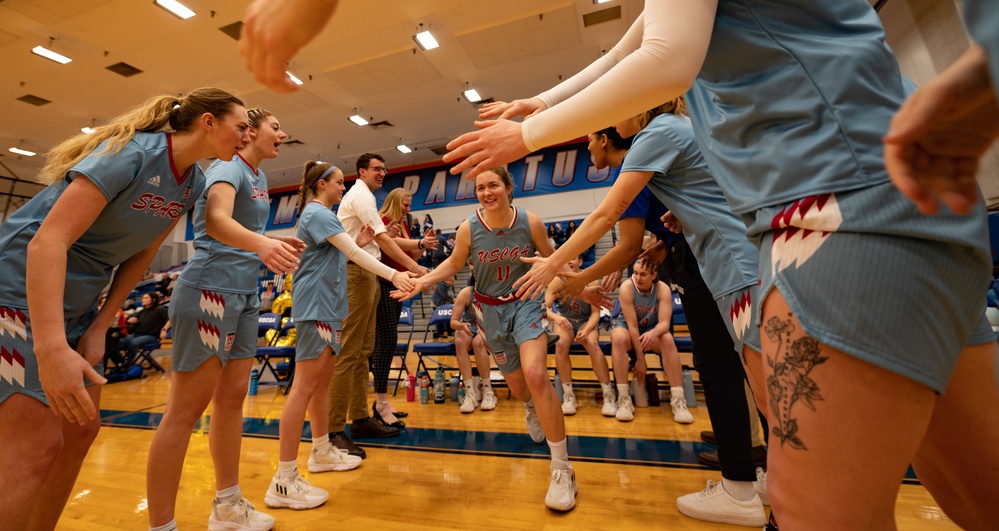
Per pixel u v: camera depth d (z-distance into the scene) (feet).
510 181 6.72
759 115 1.92
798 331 1.68
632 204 5.48
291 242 4.86
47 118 29.25
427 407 12.16
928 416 1.55
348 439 7.97
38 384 3.26
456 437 8.95
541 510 5.56
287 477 5.97
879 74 1.72
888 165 1.24
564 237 35.45
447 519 5.40
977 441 2.06
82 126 30.50
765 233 1.95
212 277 4.95
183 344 4.71
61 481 3.94
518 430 9.35
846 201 1.61
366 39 23.52
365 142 37.09
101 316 4.07
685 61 1.87
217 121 4.03
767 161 1.88
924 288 1.50
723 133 2.16
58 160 3.61
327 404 7.30
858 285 1.54
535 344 6.06
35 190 39.34
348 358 8.34
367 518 5.49
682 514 5.33
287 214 45.52
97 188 3.35
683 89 1.93
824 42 1.79
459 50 24.80
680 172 4.30
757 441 6.61
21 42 21.76
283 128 33.50
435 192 41.65
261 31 1.64
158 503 4.44
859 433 1.52
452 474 6.89
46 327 2.96
